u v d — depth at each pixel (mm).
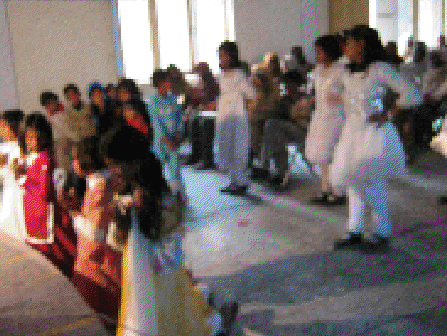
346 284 3760
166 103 5676
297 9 11211
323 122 5012
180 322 2568
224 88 6230
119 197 2459
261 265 4172
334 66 4793
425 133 7270
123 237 2434
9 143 4148
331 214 5453
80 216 2973
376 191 4227
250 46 10906
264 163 6988
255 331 3172
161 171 2531
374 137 4004
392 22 12492
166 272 2506
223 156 6410
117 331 2520
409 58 9336
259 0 10852
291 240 4723
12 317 3289
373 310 3369
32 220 3840
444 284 3684
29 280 3910
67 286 3746
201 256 4418
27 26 9078
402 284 3715
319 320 3275
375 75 3916
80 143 2641
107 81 9930
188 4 10500
